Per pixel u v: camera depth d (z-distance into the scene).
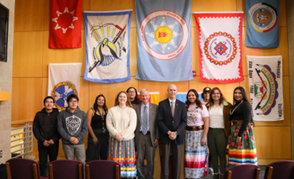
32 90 5.20
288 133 4.90
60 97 5.11
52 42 5.21
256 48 5.05
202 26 5.04
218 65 4.97
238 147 3.25
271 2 5.03
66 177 2.22
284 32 5.07
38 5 5.35
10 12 3.46
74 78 5.12
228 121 3.41
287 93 4.97
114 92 5.07
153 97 4.99
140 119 3.38
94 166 2.19
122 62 5.04
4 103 3.27
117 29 5.10
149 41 5.02
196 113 3.36
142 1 5.08
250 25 5.02
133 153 3.24
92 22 5.14
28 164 2.23
